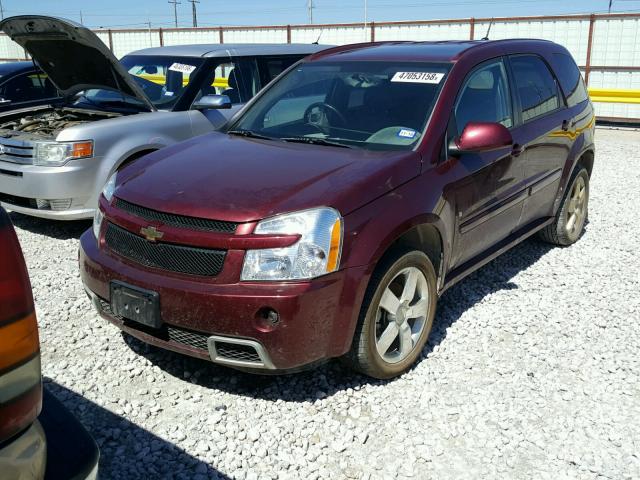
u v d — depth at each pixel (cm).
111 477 280
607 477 285
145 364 374
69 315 438
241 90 711
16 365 155
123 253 336
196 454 298
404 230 336
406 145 377
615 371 374
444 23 1823
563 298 475
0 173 607
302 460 294
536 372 371
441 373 367
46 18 565
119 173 384
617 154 1143
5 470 155
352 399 341
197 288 304
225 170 354
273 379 359
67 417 188
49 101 830
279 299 295
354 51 489
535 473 288
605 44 1675
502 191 441
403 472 288
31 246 594
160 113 637
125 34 2338
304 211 307
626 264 551
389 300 342
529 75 503
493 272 525
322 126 420
